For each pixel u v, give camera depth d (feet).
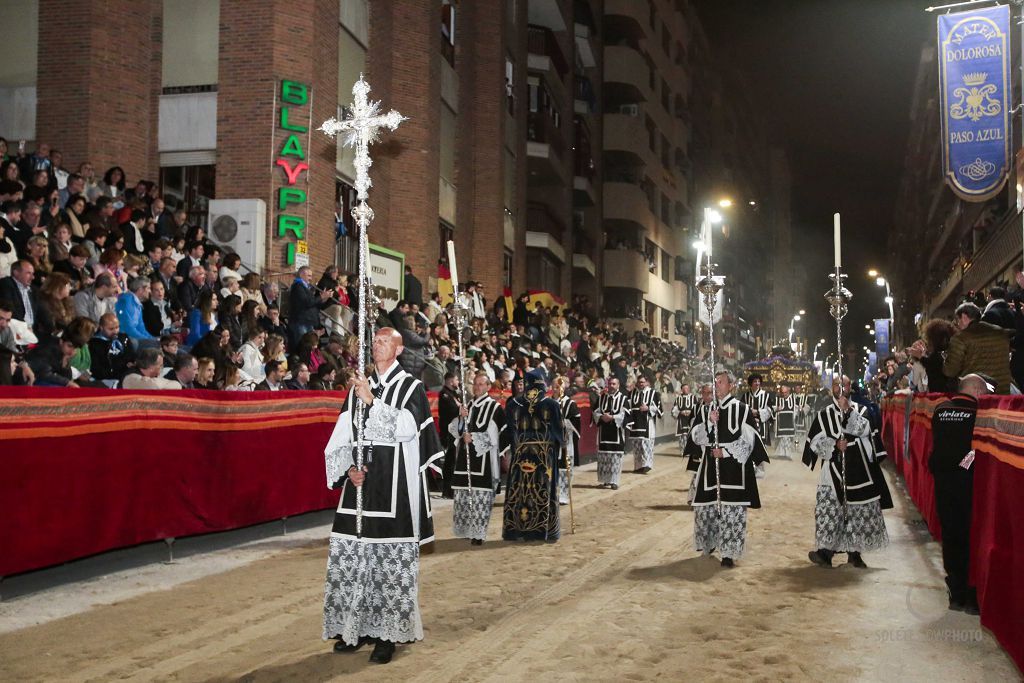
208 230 60.08
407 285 69.92
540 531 36.09
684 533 38.45
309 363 47.70
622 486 58.08
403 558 19.84
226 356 40.88
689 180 213.25
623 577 29.07
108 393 27.66
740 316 251.39
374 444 19.92
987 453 22.39
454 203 94.17
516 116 113.29
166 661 19.54
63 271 37.42
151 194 52.44
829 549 31.01
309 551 32.83
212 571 28.91
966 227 140.56
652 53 179.11
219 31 62.90
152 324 41.09
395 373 20.33
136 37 62.75
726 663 19.61
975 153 48.85
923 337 32.09
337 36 67.92
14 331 30.81
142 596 25.32
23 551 24.53
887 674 18.85
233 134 61.82
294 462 37.22
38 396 25.11
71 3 60.95
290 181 61.72
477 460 35.94
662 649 20.72
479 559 32.37
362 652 20.42
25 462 24.64
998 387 26.68
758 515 44.14
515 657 20.06
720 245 231.30
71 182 43.96
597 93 157.48
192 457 31.30
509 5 110.73
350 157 71.87
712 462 31.63
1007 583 20.03
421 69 81.97
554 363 85.10
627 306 162.81
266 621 22.85
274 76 61.82
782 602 25.48
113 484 27.78
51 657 19.70
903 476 61.36
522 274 114.21
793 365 118.11
